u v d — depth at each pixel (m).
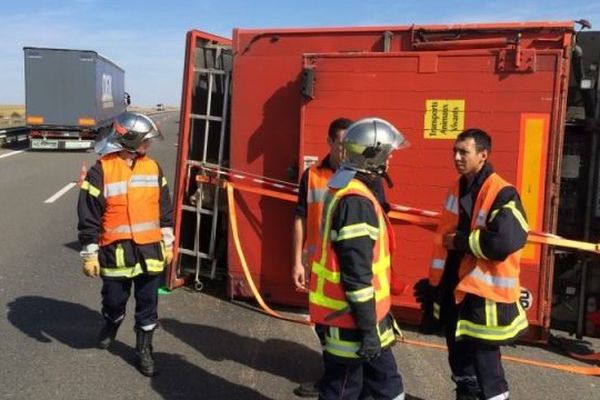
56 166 18.97
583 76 5.22
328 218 3.10
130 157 4.64
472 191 3.71
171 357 4.95
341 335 3.11
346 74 5.43
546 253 5.09
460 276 3.71
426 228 5.36
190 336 5.39
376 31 5.47
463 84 5.14
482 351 3.68
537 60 4.95
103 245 4.59
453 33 5.27
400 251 5.45
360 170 3.14
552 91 4.94
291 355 5.06
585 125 5.21
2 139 25.78
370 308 2.97
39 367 4.68
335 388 3.24
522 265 5.15
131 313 5.94
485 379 3.69
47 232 9.34
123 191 4.53
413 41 5.38
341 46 5.58
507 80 5.04
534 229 5.06
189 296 6.42
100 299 6.29
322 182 4.20
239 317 5.89
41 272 7.19
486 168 3.71
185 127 6.29
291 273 5.97
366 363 3.36
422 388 4.54
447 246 3.71
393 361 3.39
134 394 4.32
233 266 6.17
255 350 5.14
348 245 2.97
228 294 6.27
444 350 5.25
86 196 4.46
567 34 4.98
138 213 4.56
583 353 5.25
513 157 5.06
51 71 24.03
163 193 4.77
